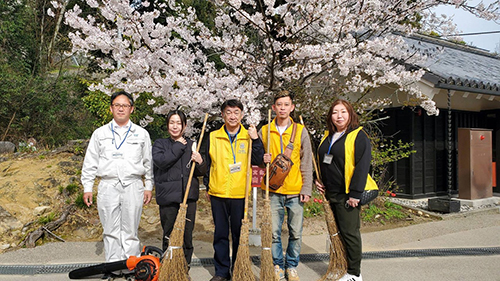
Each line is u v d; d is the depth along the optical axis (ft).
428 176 24.57
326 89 18.85
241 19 14.93
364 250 13.51
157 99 22.31
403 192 23.98
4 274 10.89
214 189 10.14
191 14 18.04
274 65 16.15
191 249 10.80
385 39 15.07
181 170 10.50
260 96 18.22
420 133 24.13
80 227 15.72
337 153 9.99
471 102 26.78
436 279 10.68
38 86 28.58
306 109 18.06
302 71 15.38
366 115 19.07
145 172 10.98
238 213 10.12
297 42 16.94
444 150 25.66
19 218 15.10
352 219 9.87
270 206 10.31
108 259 10.12
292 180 10.19
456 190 26.17
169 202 10.41
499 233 15.93
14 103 26.81
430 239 15.03
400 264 11.98
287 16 14.90
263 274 9.10
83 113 33.63
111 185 10.16
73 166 20.10
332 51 14.26
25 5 34.58
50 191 17.21
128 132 10.52
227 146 10.25
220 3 14.96
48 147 27.12
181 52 17.22
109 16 14.84
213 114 17.37
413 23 19.67
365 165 9.55
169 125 10.53
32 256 12.53
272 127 10.63
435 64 23.02
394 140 24.39
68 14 14.24
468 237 15.28
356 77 16.55
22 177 17.99
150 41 15.19
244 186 10.11
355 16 15.93
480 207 21.74
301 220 10.33
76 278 9.78
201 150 24.30
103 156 10.25
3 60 28.76
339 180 9.97
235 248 10.26
